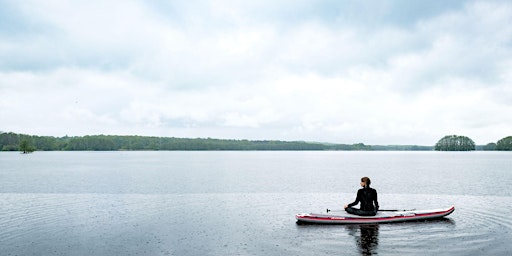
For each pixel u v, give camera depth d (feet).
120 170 211.20
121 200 84.84
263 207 74.33
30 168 229.86
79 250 42.70
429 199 87.66
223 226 55.11
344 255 39.65
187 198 88.69
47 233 51.13
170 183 130.11
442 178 152.97
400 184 127.24
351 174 181.57
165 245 44.62
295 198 89.25
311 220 55.26
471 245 42.98
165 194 96.84
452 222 55.26
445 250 41.09
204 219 60.95
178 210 70.23
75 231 52.26
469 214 62.64
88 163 306.55
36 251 42.37
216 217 62.75
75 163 306.55
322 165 287.69
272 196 93.15
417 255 39.42
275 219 60.34
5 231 52.39
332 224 54.44
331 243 44.21
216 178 153.48
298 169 228.63
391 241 44.80
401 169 226.38
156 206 75.31
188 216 63.77
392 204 80.07
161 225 56.18
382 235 47.57
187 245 44.52
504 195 94.27
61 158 446.19
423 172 195.31
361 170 216.74
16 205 77.20
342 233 48.88
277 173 189.26
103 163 307.78
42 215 65.21
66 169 219.61
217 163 321.52
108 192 101.71
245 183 130.82
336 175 174.70
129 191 104.06
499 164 291.38
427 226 52.47
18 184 125.70
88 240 47.19
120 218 62.18
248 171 206.59
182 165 277.44
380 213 57.16
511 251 40.63
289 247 42.96
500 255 39.29
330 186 120.88
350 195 95.55
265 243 44.88
